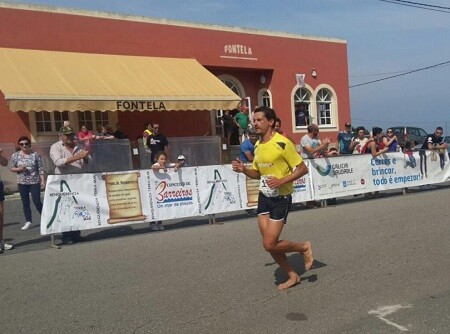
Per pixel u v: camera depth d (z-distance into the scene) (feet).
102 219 25.23
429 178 40.50
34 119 46.55
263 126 15.94
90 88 44.01
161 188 27.04
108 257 21.59
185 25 56.85
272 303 15.53
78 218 24.57
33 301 16.14
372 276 17.92
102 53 50.98
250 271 18.89
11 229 28.73
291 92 66.49
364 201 35.78
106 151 40.37
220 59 59.67
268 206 16.03
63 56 47.65
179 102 47.80
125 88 46.03
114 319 14.48
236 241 23.93
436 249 21.33
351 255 20.75
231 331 13.53
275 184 15.31
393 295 15.94
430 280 17.29
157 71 51.57
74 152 25.64
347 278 17.76
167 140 41.22
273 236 15.89
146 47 53.93
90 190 25.00
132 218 26.04
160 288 17.15
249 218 30.25
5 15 45.57
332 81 71.05
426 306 14.94
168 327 13.85
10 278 18.79
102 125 50.75
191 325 13.97
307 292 16.44
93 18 50.52
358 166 35.70
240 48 61.46
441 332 13.09
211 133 59.31
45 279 18.54
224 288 17.01
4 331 13.75
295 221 28.58
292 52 66.54
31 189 28.30
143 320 14.37
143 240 24.88
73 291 17.06
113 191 25.62
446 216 28.53
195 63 56.29
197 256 21.29
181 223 29.48
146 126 46.06
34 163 28.37
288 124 66.08
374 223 27.20
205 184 28.50
